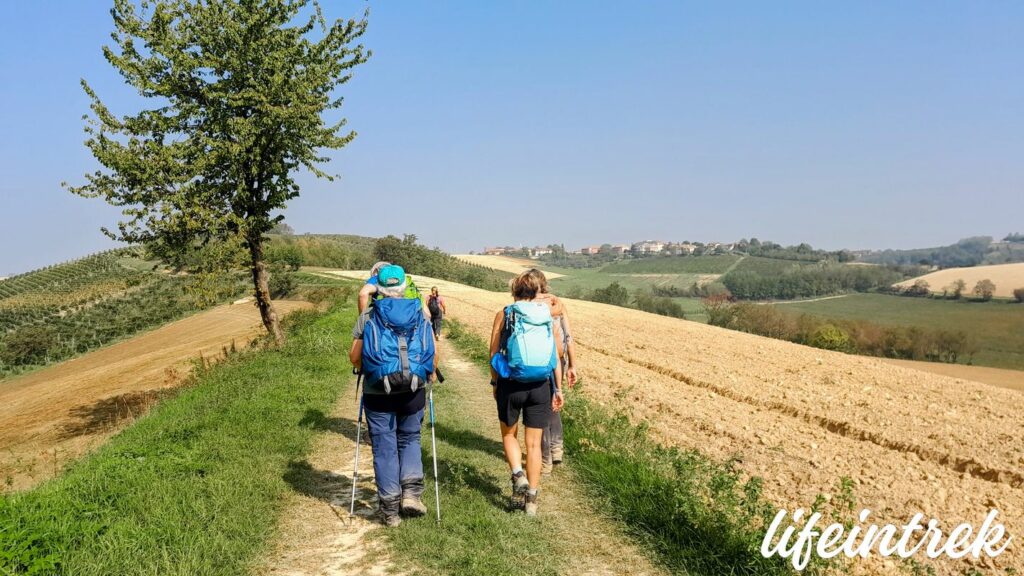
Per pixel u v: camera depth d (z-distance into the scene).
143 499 5.54
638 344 23.20
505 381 5.61
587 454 7.12
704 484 6.42
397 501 5.36
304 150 17.31
